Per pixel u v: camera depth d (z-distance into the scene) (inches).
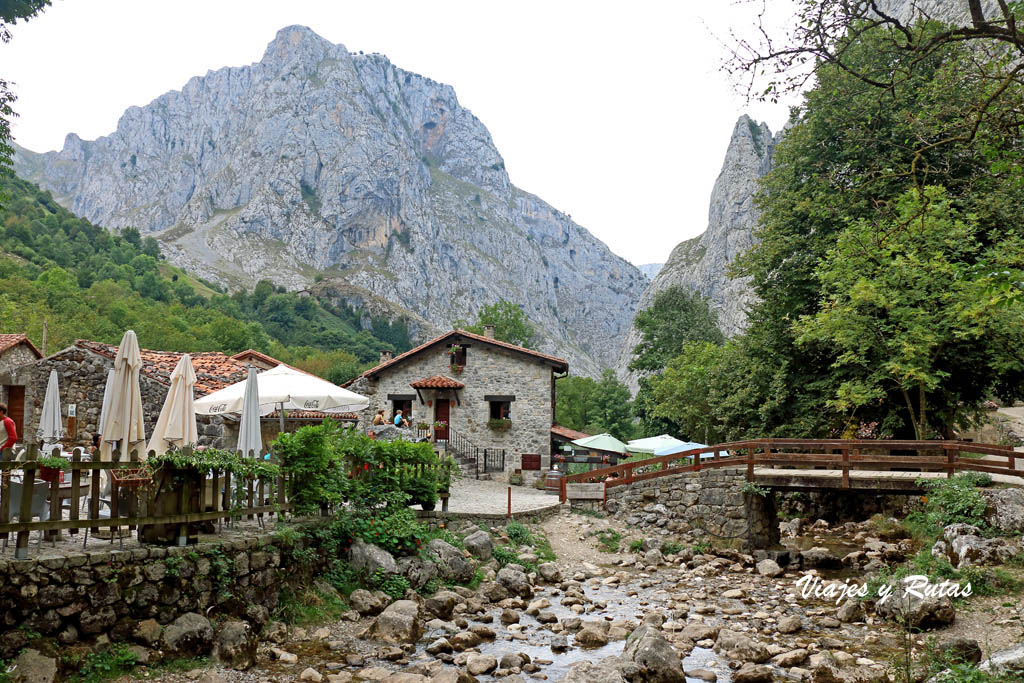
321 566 486.9
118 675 321.1
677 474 832.9
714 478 813.9
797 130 1140.5
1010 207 872.9
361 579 503.5
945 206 842.8
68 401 917.8
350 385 1393.9
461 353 1359.5
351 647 409.4
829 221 1066.7
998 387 984.9
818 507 1047.6
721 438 1515.7
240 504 429.7
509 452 1323.8
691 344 1984.5
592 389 3144.7
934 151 903.7
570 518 834.8
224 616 387.2
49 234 5674.2
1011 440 1382.9
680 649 445.1
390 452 629.9
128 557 349.4
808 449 1021.2
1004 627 446.0
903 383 852.6
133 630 342.3
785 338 1080.8
